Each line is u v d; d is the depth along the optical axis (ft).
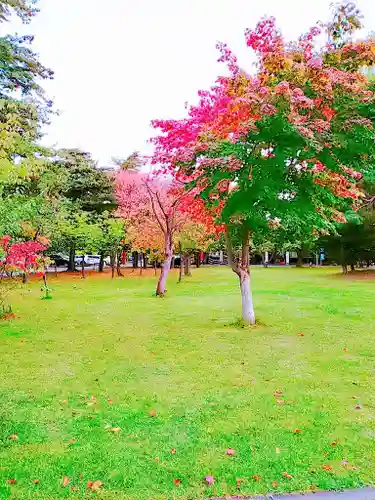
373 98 19.80
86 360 20.12
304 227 26.68
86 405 14.39
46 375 17.75
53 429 12.52
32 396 15.28
